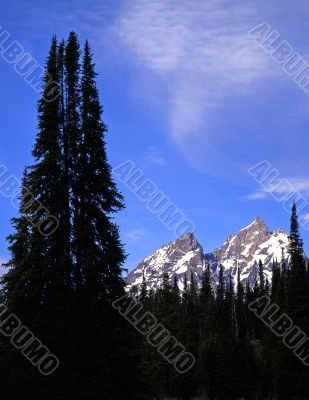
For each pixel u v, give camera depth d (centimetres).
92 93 3081
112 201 2970
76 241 2838
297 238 6272
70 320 2638
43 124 2980
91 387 2570
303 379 5594
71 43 3173
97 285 2764
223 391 8188
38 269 2700
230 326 11569
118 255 2875
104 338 2703
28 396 2567
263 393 7569
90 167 2930
